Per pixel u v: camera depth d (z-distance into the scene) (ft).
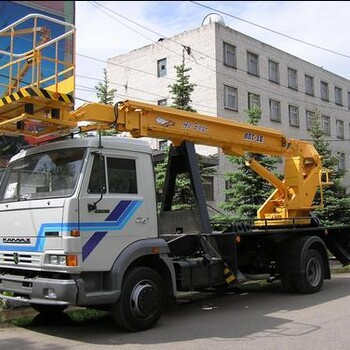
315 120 89.86
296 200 41.29
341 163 146.82
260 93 115.96
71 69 28.17
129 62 122.11
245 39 112.68
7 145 42.04
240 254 34.99
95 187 24.84
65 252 23.43
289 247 37.58
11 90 29.09
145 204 26.81
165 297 27.09
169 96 112.88
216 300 35.47
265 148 39.96
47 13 57.16
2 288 26.12
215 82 104.22
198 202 32.35
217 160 89.35
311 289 37.42
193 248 31.60
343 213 71.51
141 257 26.55
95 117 28.58
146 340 23.88
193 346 22.61
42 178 26.00
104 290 24.70
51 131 27.66
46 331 26.32
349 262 42.98
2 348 22.99
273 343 22.95
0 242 26.96
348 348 21.85
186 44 109.60
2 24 53.47
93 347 22.81
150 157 27.68
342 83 149.18
